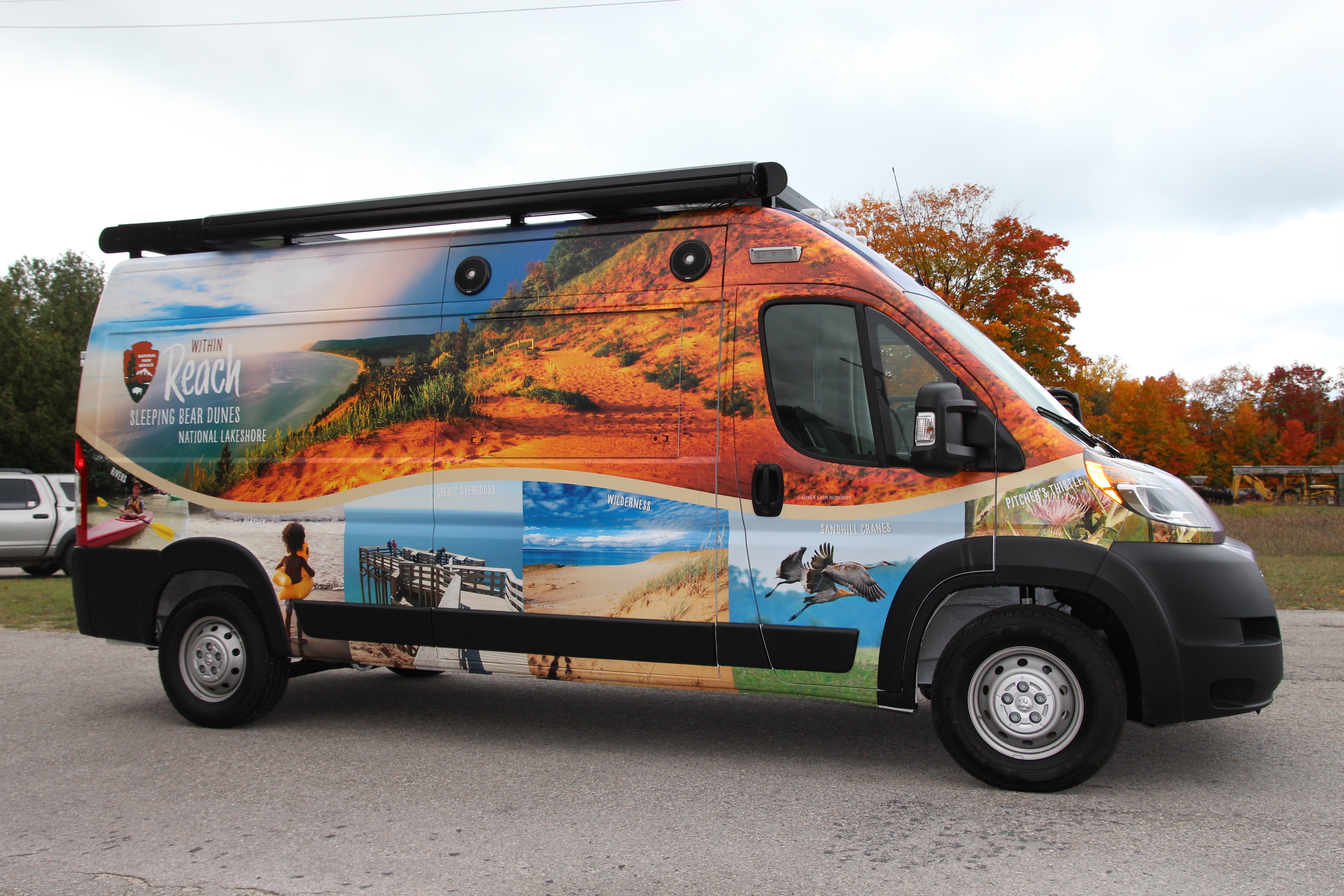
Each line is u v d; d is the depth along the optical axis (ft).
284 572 19.27
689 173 16.58
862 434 15.70
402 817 14.26
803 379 16.03
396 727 19.79
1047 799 14.64
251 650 19.40
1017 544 14.70
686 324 16.67
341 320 19.25
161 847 13.14
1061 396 19.06
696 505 16.35
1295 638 27.58
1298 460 198.29
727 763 16.94
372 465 18.66
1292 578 41.01
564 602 17.11
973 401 14.97
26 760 17.54
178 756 17.72
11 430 123.95
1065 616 14.62
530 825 13.83
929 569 15.05
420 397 18.40
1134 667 14.89
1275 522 71.97
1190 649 14.17
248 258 20.44
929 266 94.84
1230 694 14.46
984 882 11.57
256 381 19.84
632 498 16.75
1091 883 11.50
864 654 15.43
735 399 16.25
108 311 21.42
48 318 152.97
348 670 26.17
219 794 15.48
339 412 19.07
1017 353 94.73
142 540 20.65
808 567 15.72
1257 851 12.44
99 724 20.22
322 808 14.70
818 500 15.71
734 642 16.06
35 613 37.91
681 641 16.34
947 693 15.20
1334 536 60.23
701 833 13.41
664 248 17.07
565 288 17.61
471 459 17.90
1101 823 13.55
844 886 11.53
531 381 17.60
